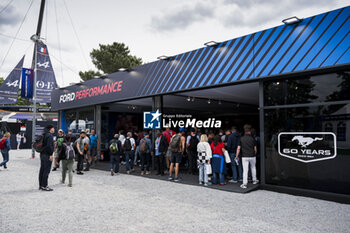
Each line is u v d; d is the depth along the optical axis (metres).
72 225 3.84
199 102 14.95
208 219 4.15
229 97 13.35
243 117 21.52
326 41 5.57
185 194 6.01
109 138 15.12
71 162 6.98
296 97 6.22
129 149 9.48
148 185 7.13
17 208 4.77
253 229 3.70
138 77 10.66
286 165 6.29
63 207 4.84
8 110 31.91
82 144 9.44
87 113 14.07
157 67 9.91
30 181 7.66
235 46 7.37
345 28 5.32
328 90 5.73
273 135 6.55
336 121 5.56
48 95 18.83
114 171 9.80
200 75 8.30
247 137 6.73
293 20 6.02
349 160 5.33
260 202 5.30
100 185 7.12
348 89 5.45
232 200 5.45
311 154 5.89
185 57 8.89
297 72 5.99
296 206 4.99
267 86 6.76
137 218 4.20
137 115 17.02
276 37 6.45
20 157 16.62
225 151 7.13
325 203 5.24
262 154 6.71
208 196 5.81
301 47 5.96
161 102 9.97
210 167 7.02
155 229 3.68
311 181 5.86
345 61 5.25
